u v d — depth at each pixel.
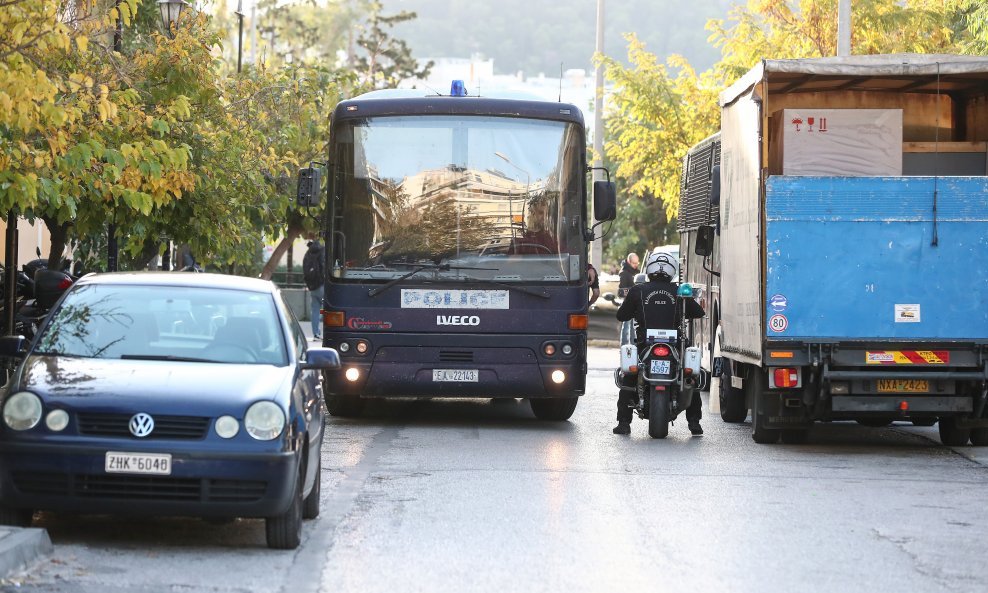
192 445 21.31
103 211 43.12
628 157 86.56
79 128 32.22
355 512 25.86
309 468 23.73
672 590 19.66
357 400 42.78
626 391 39.28
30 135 32.22
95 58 36.31
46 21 25.19
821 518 25.92
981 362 35.62
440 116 40.59
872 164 39.09
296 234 86.44
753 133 36.59
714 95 82.19
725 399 43.81
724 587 19.89
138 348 23.94
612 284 117.12
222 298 25.16
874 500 28.16
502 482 29.75
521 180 40.47
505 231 40.31
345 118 40.75
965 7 66.31
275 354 24.25
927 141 44.00
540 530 24.17
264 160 54.56
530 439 37.97
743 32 81.69
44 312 46.53
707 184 51.12
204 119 47.34
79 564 20.47
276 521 22.09
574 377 40.16
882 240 35.66
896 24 77.38
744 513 26.34
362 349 40.00
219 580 19.80
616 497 27.97
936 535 24.31
